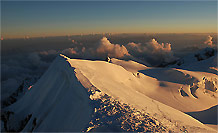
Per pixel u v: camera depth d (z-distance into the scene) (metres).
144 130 10.41
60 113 17.08
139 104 17.56
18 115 25.05
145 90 42.19
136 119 11.81
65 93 20.55
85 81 20.09
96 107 13.23
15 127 22.84
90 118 11.69
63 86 23.20
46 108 21.19
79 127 12.01
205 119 28.36
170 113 17.80
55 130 15.02
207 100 42.75
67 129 13.55
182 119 16.70
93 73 28.38
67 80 23.86
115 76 38.59
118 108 13.35
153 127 11.16
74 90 19.12
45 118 18.97
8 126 23.06
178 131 12.40
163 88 45.88
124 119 11.49
